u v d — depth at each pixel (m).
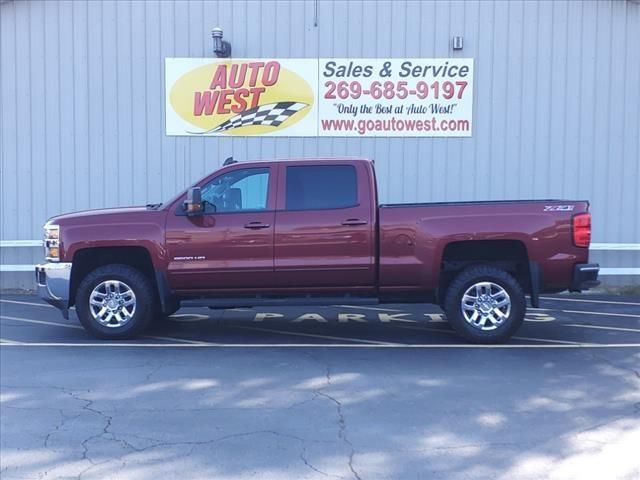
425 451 5.82
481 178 14.63
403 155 14.66
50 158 14.91
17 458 5.72
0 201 14.96
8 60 14.82
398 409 6.86
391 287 9.53
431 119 14.60
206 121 14.78
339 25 14.59
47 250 9.91
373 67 14.60
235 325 11.10
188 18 14.69
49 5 14.74
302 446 5.93
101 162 14.88
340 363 8.61
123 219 9.70
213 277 9.57
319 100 14.66
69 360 8.78
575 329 10.70
